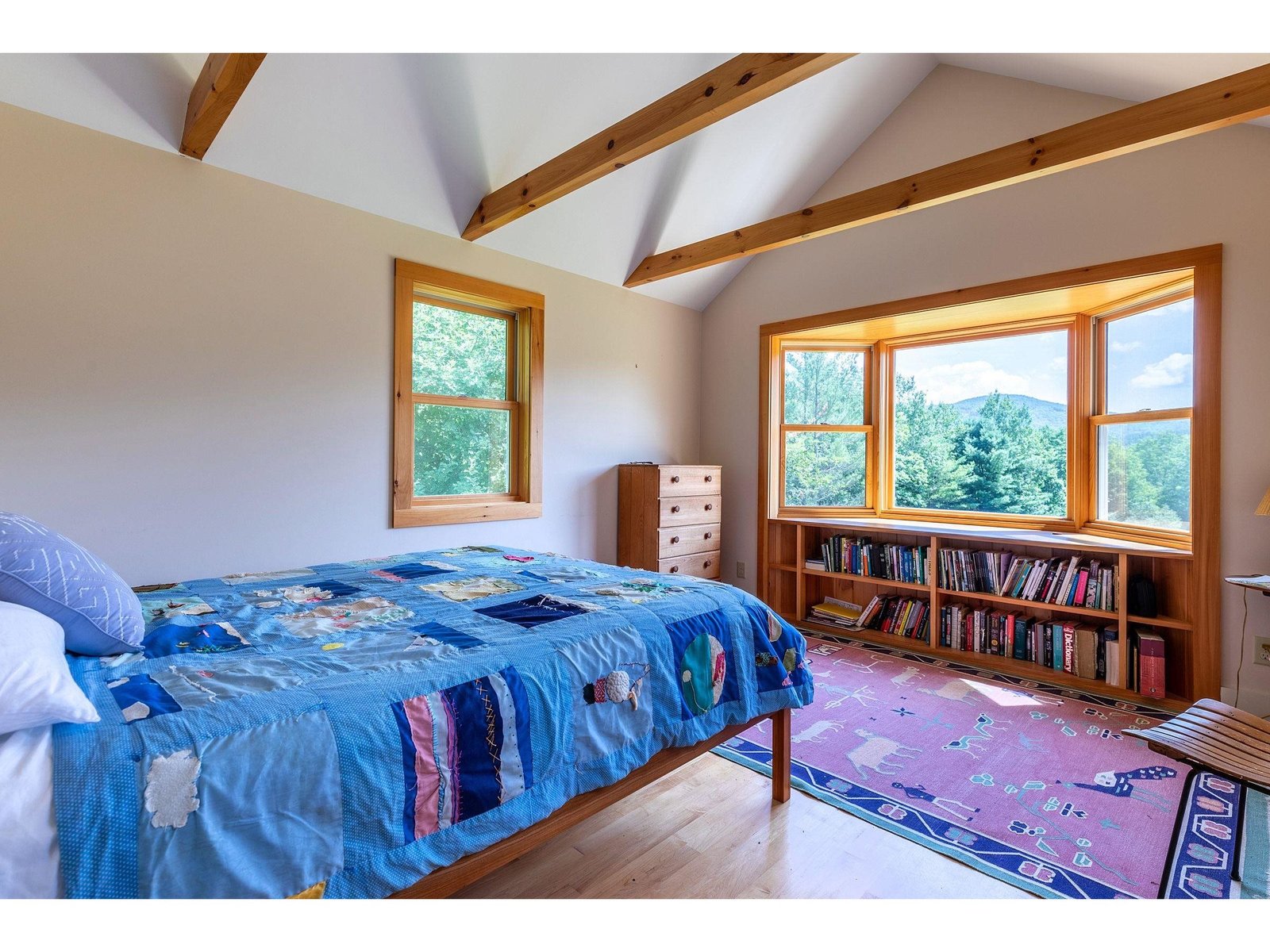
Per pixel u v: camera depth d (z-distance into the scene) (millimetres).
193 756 930
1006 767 2227
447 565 2398
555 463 3795
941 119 3543
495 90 2725
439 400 3332
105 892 826
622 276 4070
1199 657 2764
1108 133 2199
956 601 3764
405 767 1109
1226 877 1609
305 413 2748
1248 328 2629
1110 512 3430
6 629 921
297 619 1620
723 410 4668
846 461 4453
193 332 2441
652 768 1627
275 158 2566
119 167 2266
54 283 2150
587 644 1529
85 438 2221
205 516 2488
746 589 4535
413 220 3057
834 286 4023
